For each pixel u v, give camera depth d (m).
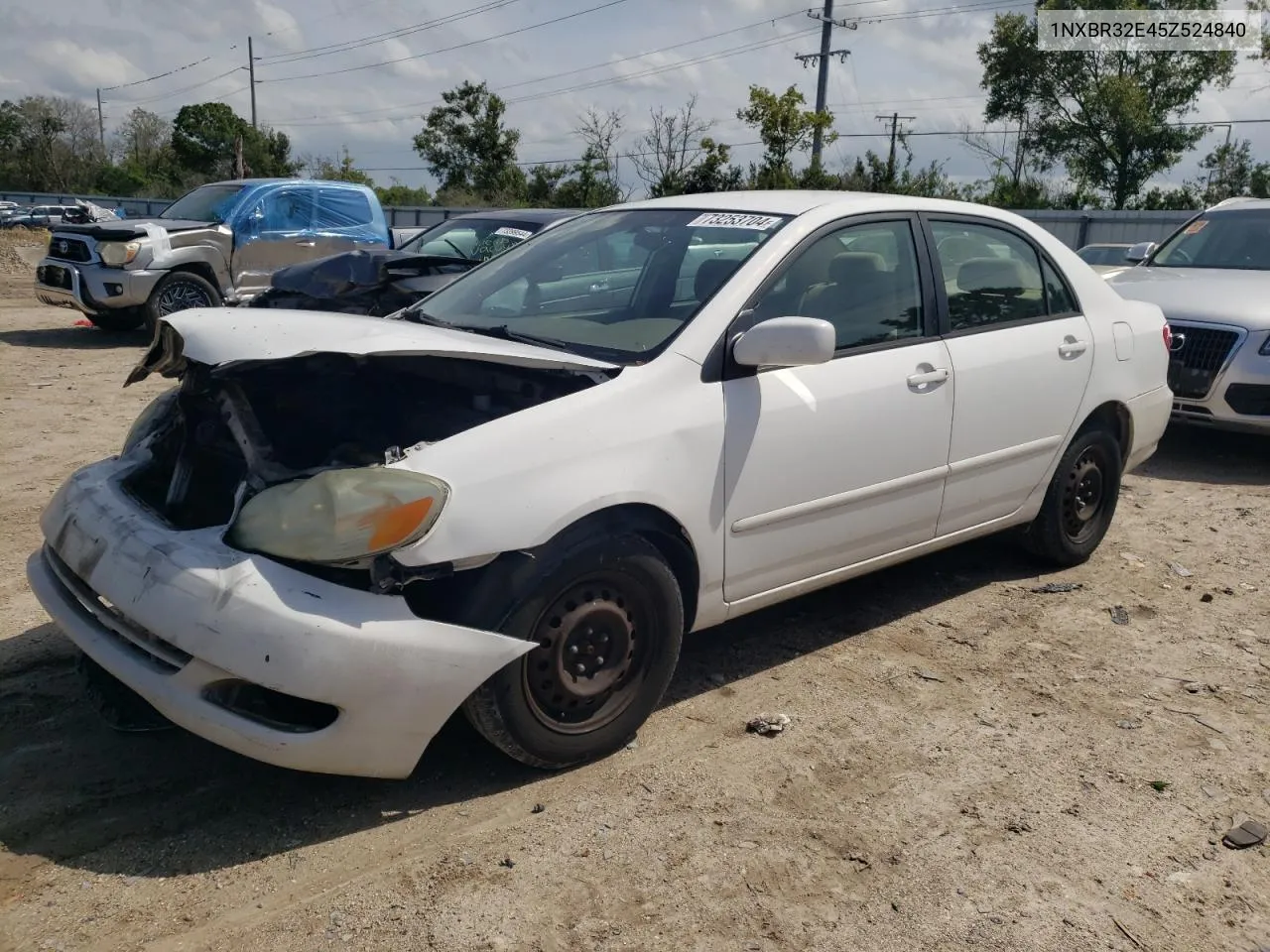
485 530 2.90
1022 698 3.89
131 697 3.23
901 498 4.10
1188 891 2.84
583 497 3.07
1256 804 3.24
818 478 3.75
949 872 2.88
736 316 3.58
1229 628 4.57
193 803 3.09
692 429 3.36
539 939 2.58
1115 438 5.20
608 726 3.33
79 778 3.19
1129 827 3.11
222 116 52.53
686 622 3.60
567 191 35.41
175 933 2.57
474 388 3.63
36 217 41.38
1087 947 2.62
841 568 4.04
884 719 3.71
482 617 2.98
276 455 3.30
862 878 2.85
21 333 13.45
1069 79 36.09
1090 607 4.77
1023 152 37.91
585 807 3.13
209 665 2.74
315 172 47.66
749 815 3.11
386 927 2.61
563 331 3.75
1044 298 4.82
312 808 3.09
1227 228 8.76
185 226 12.37
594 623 3.22
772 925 2.66
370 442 3.58
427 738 2.92
